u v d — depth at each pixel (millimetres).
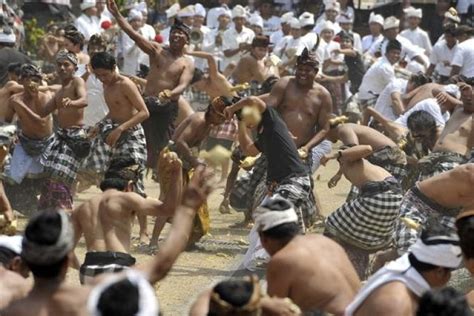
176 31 25438
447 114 26656
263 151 18938
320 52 38656
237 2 49781
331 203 26984
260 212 12227
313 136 21891
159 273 10562
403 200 17297
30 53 41031
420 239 10891
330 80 35969
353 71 39312
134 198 14250
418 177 20891
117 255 14016
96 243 14117
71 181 21859
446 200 16984
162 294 17516
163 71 25312
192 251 20688
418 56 39000
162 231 22562
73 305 9891
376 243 17469
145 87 25562
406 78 34125
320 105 21734
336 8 42531
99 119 26609
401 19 46938
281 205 12234
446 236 10789
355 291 12055
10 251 11805
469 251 11109
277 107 21922
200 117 19828
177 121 25484
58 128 22203
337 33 42094
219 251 20781
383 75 33969
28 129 22391
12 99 22359
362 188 17500
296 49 35688
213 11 45062
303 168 18531
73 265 14438
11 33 28766
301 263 11930
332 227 17562
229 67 35625
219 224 23422
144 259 19953
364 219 17312
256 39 32062
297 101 21750
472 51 35625
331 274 11914
